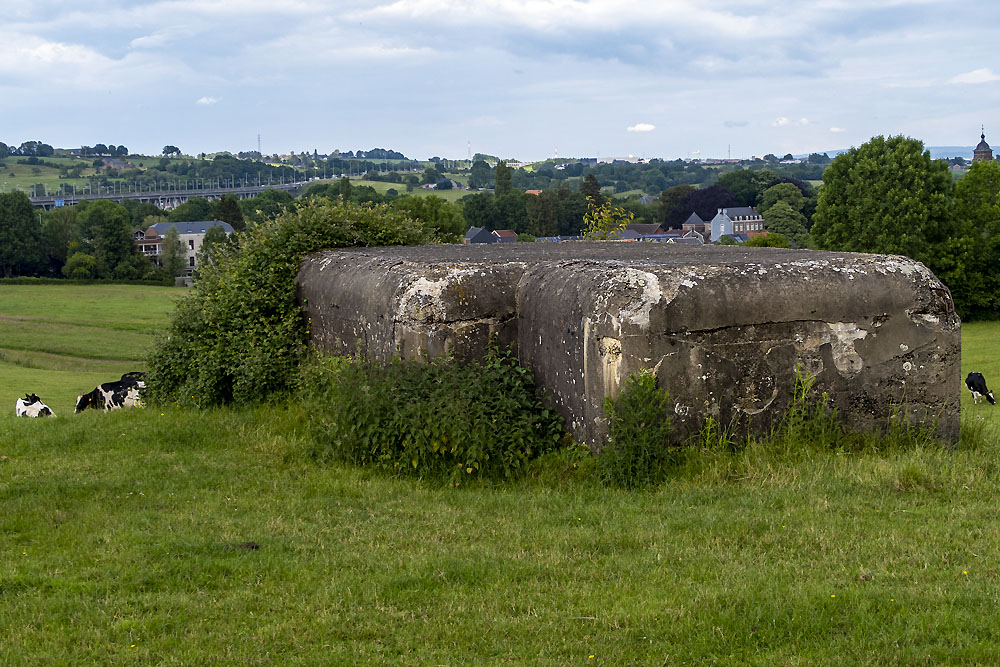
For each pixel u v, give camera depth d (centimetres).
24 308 7056
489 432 821
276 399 1125
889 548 597
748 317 796
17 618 529
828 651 456
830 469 762
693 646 469
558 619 511
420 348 905
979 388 2391
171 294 8425
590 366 796
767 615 496
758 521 657
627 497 736
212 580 587
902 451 818
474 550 632
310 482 825
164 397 1247
